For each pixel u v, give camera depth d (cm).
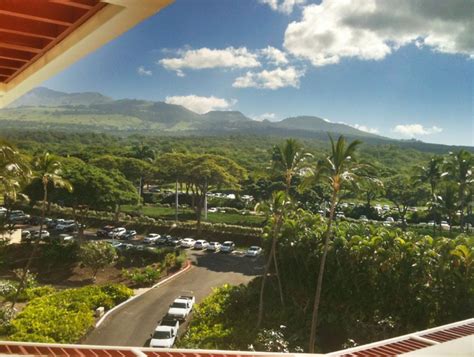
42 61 565
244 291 2806
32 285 3103
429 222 6003
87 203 4459
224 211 6975
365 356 461
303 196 5844
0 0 418
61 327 2208
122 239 5034
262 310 2623
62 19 444
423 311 2281
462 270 2234
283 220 2852
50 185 4325
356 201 6888
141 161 6606
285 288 2852
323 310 2581
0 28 471
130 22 385
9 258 3731
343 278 2452
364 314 2442
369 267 2395
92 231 5478
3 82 748
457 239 2356
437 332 541
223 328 2395
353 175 2103
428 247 2377
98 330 2417
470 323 577
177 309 2616
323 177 2150
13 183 3039
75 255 3734
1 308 2459
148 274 3434
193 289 3312
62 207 6331
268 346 2048
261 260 4294
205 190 5994
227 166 6397
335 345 2295
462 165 4450
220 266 4028
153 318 2644
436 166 4731
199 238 5150
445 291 2256
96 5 398
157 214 6412
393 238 2398
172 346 2159
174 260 3834
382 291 2367
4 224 4131
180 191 8225
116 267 3784
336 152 2111
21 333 2138
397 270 2348
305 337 2309
